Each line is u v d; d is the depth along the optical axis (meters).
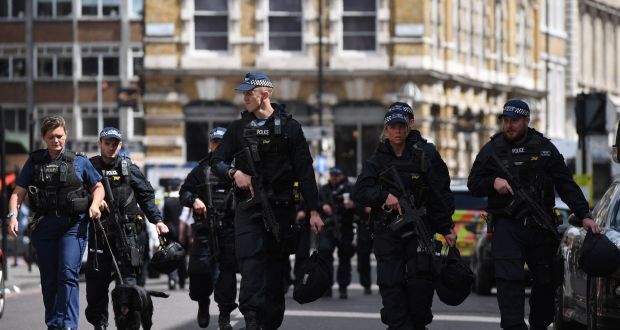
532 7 161.38
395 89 131.75
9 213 34.59
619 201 35.59
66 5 178.75
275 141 30.22
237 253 30.22
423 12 131.50
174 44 130.88
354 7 132.12
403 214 30.52
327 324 44.72
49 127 34.59
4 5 179.00
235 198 30.56
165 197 64.62
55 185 34.44
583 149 68.31
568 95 183.75
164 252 36.47
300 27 132.12
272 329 31.09
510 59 154.25
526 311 49.53
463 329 42.75
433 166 31.06
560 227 59.44
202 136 131.62
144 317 33.00
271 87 30.78
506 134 31.98
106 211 36.16
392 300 30.53
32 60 178.38
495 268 31.50
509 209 31.41
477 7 145.62
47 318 34.75
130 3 178.25
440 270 30.67
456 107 139.75
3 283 48.44
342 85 131.88
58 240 34.56
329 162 129.75
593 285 32.72
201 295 40.88
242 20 131.25
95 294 36.53
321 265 30.06
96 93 178.25
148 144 130.75
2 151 69.38
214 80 130.88
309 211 30.47
